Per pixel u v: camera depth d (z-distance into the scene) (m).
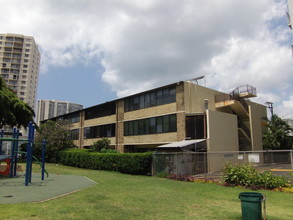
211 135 24.70
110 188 13.16
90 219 7.29
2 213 7.53
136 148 33.12
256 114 32.91
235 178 14.72
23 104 33.81
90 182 15.36
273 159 28.12
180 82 26.83
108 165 24.88
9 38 119.44
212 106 29.38
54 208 8.45
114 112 36.56
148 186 14.23
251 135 30.77
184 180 17.50
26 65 119.81
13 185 13.86
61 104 115.25
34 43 124.81
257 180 14.09
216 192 12.59
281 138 39.00
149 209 8.70
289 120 46.59
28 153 14.18
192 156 21.73
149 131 30.14
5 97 30.12
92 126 41.72
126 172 23.02
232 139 27.06
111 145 36.16
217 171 24.02
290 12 18.25
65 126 38.38
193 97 27.41
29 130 14.62
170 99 28.03
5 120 31.70
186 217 7.74
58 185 13.97
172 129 27.31
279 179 13.92
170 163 20.47
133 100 33.22
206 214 8.13
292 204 9.97
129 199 10.35
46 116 111.12
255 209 6.88
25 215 7.41
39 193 11.32
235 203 9.95
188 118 26.20
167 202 9.92
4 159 18.89
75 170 24.92
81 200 9.94
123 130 34.22
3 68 116.56
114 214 7.93
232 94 30.11
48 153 37.09
